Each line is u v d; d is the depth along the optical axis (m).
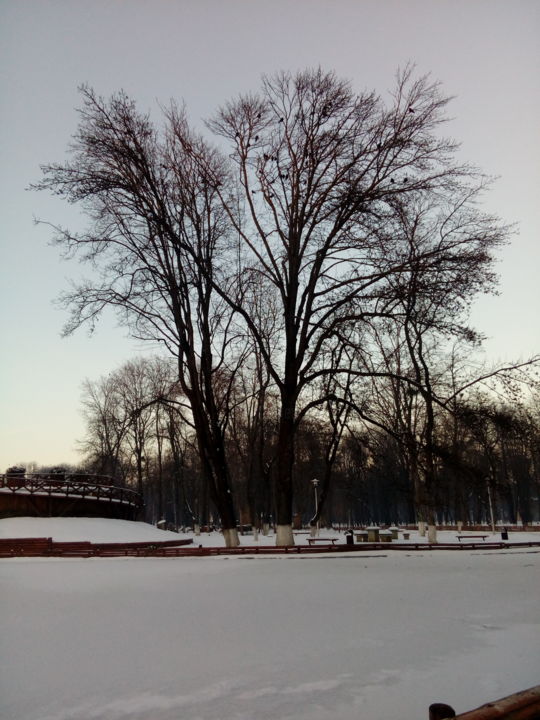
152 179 24.95
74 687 7.46
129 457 65.62
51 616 11.66
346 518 88.06
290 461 24.98
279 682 7.55
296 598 13.34
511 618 11.17
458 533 44.62
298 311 25.17
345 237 23.75
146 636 9.95
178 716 6.46
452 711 3.80
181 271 25.62
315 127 24.61
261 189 25.80
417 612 11.77
